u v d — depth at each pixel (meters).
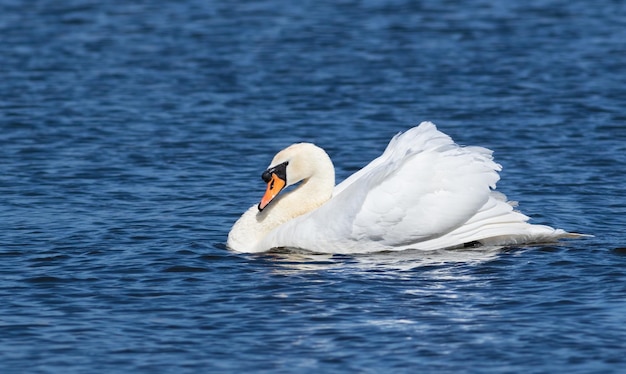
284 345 13.16
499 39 36.53
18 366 12.66
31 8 42.72
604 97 28.69
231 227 18.47
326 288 15.02
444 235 16.98
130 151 23.84
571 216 18.73
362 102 28.59
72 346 13.19
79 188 20.94
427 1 43.53
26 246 17.08
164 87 30.41
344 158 23.50
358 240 16.88
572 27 38.34
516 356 12.77
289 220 17.39
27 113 27.39
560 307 14.17
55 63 33.50
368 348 13.04
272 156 23.56
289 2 43.69
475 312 14.07
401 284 15.15
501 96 29.03
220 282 15.37
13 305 14.46
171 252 16.78
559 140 24.53
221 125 26.27
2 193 20.52
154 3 43.78
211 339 13.36
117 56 34.50
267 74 31.94
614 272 15.45
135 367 12.65
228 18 40.62
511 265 15.89
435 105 28.17
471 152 17.09
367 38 37.00
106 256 16.53
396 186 16.84
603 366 12.48
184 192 20.67
